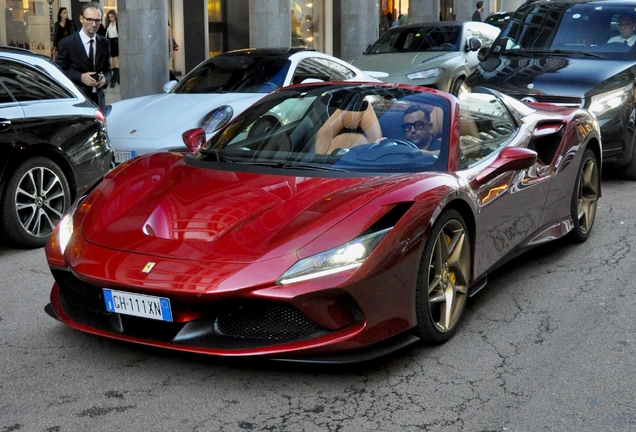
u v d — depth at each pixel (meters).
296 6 21.66
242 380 3.64
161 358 3.89
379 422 3.25
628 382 3.66
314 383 3.62
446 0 28.92
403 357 3.93
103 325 3.78
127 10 12.19
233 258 3.50
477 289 4.46
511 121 5.27
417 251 3.73
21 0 15.60
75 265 3.72
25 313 4.59
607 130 8.09
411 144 4.41
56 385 3.59
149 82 12.31
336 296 3.46
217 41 20.25
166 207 3.91
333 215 3.67
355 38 16.80
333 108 4.73
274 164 4.34
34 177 6.11
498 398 3.49
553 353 4.00
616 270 5.44
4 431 3.15
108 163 6.69
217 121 7.68
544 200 5.32
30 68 6.27
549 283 5.16
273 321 3.53
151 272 3.51
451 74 12.16
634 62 8.55
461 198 4.08
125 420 3.25
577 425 3.24
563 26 9.26
